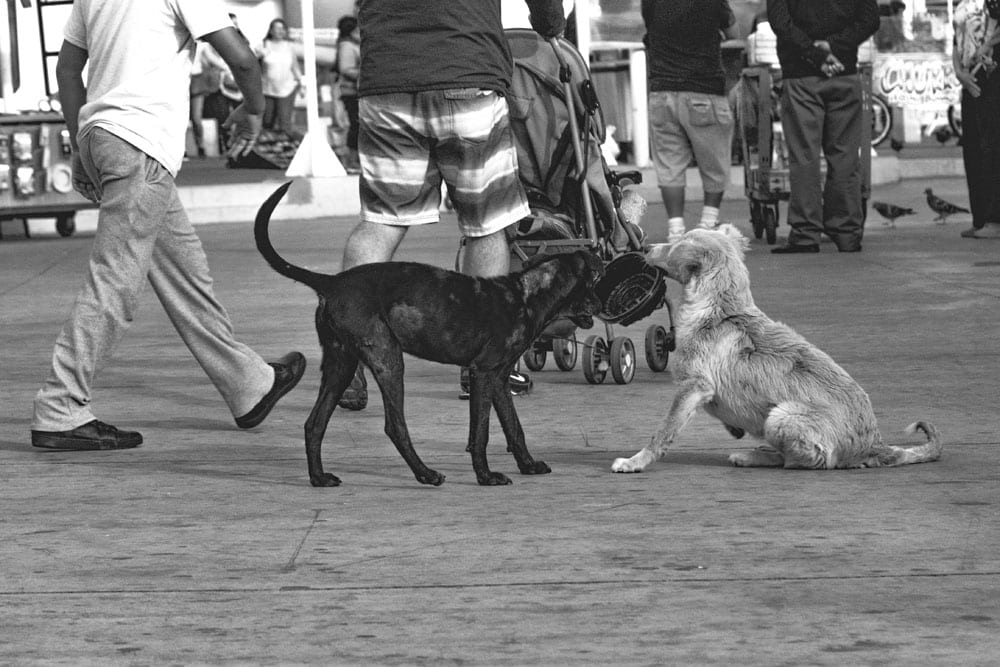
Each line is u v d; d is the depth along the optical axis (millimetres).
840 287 18766
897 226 27875
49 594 7105
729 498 8836
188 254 11117
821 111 22812
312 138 35125
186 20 10672
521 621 6582
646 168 38000
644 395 12602
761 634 6336
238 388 11328
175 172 10867
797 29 22500
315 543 7977
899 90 47188
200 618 6707
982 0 24297
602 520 8359
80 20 11062
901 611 6602
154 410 12406
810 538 7863
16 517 8719
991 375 12758
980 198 25016
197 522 8508
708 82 23375
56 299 20281
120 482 9680
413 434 11141
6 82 31281
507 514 8555
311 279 9156
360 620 6637
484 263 11922
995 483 9055
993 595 6805
